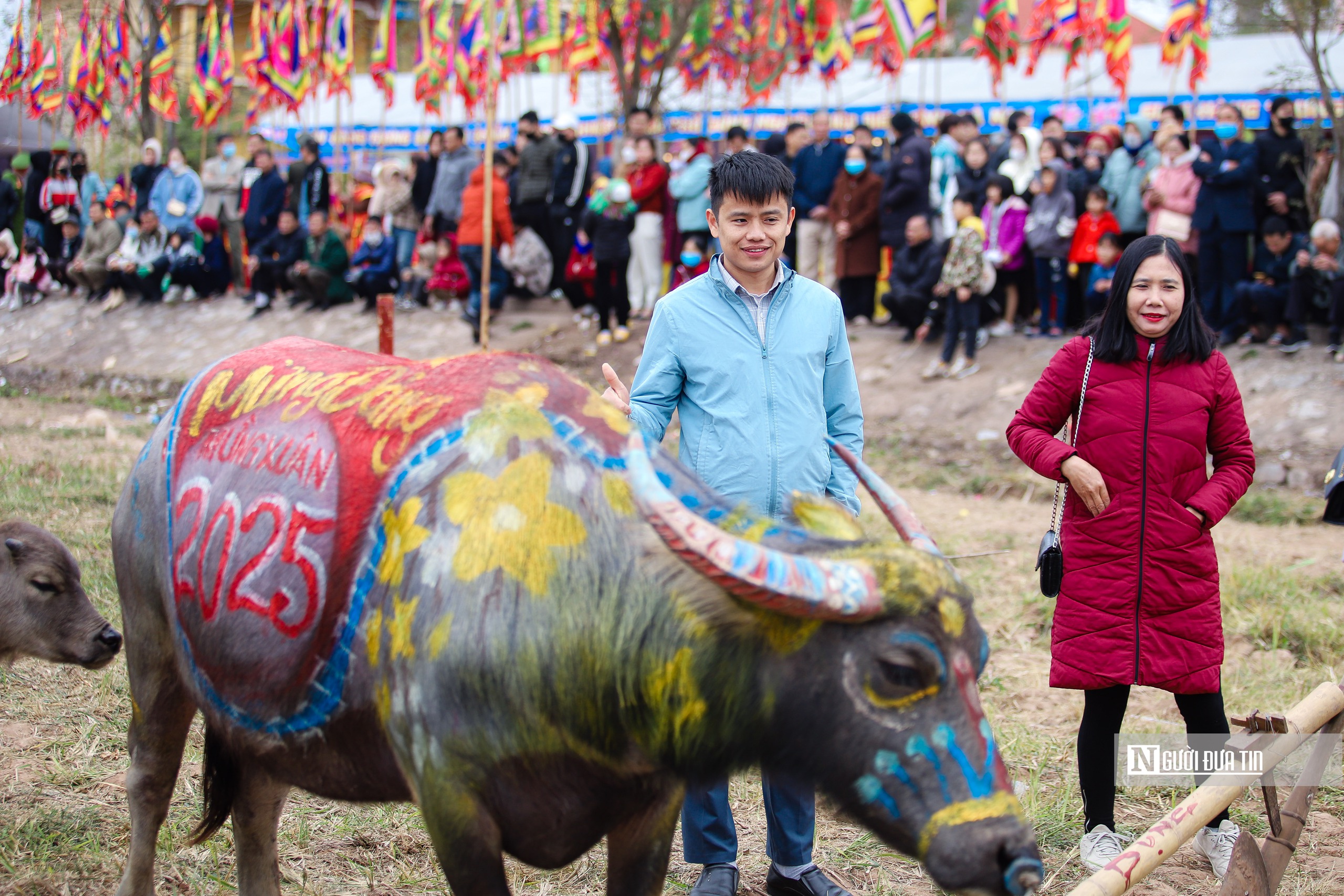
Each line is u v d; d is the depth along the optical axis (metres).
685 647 2.35
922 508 8.76
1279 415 9.42
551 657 2.38
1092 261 10.55
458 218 13.81
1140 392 3.71
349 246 16.30
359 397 2.84
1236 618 6.11
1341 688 3.22
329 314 14.88
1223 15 14.36
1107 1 11.25
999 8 11.67
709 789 2.52
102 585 5.84
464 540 2.45
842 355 3.54
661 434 3.44
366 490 2.67
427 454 2.62
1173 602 3.69
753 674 2.35
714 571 2.15
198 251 16.47
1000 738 4.78
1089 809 3.87
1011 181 11.09
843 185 11.84
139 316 16.31
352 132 17.08
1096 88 13.80
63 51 17.78
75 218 17.61
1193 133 11.38
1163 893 3.74
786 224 3.33
